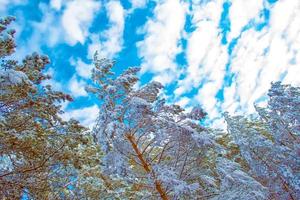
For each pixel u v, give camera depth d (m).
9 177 7.71
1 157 8.04
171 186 9.32
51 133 8.32
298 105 16.20
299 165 14.84
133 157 10.25
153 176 9.57
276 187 14.69
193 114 10.36
